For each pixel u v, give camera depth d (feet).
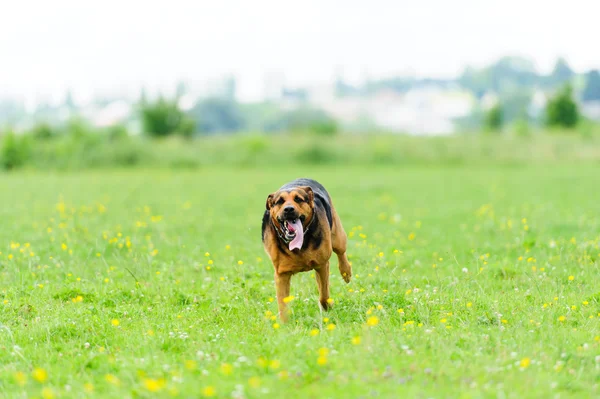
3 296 30.09
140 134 195.21
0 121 613.93
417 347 20.65
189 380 18.02
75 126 154.61
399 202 69.72
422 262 37.01
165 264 35.83
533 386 17.35
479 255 37.58
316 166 139.23
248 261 37.09
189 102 502.79
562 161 137.59
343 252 29.71
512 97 506.07
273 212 25.08
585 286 30.09
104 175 117.39
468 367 18.85
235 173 120.57
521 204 64.90
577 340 21.86
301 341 21.29
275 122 495.82
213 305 27.91
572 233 44.21
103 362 20.54
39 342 23.17
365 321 24.52
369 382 17.63
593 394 17.25
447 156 143.13
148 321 25.70
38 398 17.06
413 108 588.09
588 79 592.60
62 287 30.94
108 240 41.93
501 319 24.77
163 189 86.84
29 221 53.06
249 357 20.36
